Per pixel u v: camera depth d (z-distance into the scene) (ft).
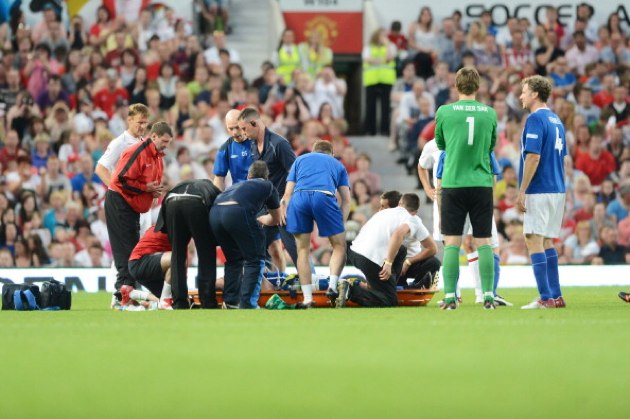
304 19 326.44
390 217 151.74
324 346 82.17
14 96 288.51
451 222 131.54
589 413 56.80
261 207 143.13
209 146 292.20
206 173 289.33
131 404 58.44
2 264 271.28
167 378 66.03
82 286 236.02
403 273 160.66
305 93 306.76
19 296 143.33
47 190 277.23
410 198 155.94
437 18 322.34
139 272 145.59
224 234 141.38
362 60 325.83
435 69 315.78
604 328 99.96
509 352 77.82
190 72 301.43
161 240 146.10
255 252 142.72
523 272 253.44
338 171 152.87
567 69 316.81
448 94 311.27
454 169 130.31
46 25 298.35
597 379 65.41
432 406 57.62
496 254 156.66
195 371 68.59
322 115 299.99
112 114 293.23
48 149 282.97
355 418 54.85
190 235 142.31
